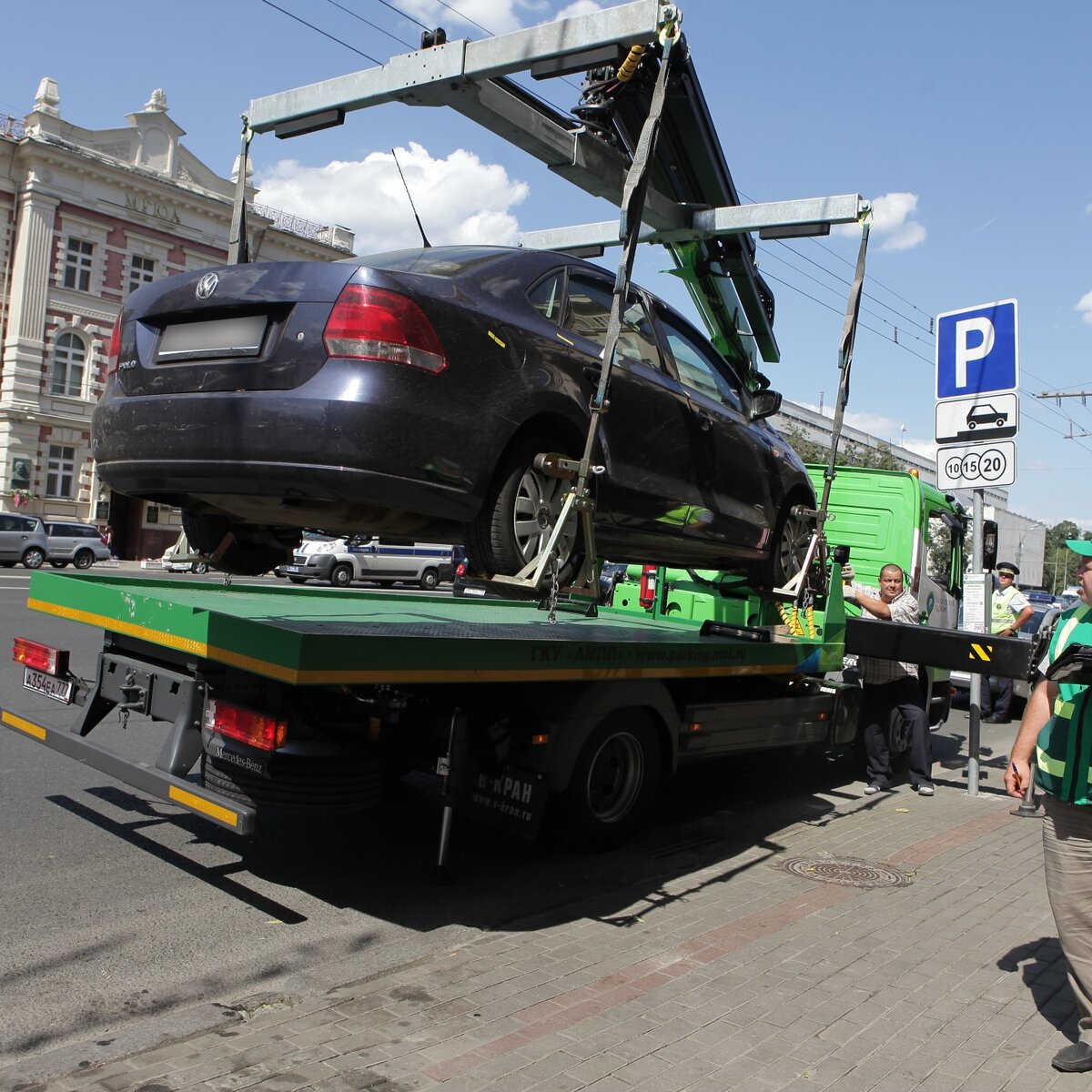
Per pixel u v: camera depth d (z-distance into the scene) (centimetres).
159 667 466
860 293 658
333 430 379
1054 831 353
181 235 4044
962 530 1155
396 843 561
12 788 589
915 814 725
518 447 447
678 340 620
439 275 449
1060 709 351
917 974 409
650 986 382
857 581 996
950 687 1021
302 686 430
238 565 538
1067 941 346
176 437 409
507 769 498
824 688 764
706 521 602
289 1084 293
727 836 625
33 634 1198
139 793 602
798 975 401
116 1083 290
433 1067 309
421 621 562
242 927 422
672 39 418
